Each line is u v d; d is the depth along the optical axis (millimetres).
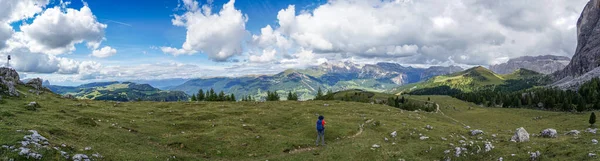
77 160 25578
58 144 27672
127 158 29203
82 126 39594
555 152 30469
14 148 24156
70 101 69562
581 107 146125
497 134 49375
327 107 83375
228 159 36188
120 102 81125
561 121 117250
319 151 39281
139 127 46219
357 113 74688
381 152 37125
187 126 50688
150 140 39750
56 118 41906
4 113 37344
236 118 60469
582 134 38812
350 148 39250
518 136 39031
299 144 42406
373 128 55219
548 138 38469
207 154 37312
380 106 92688
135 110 63938
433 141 42688
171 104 81812
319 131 43500
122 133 39938
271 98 164750
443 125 61219
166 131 46594
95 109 59938
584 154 27641
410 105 181125
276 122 59375
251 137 43844
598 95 174125
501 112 154875
